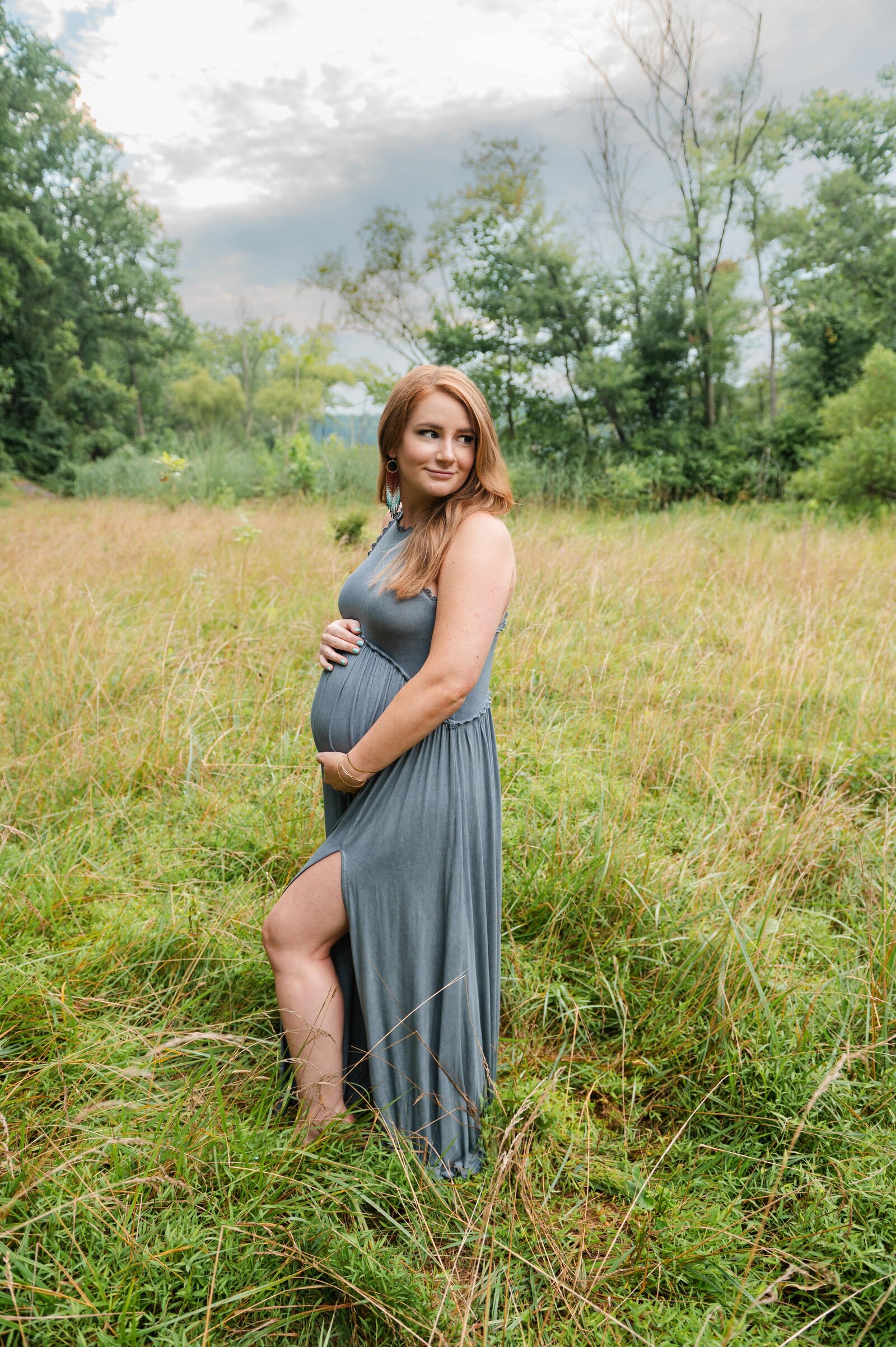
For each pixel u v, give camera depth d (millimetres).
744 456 15508
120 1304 1423
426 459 1694
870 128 19109
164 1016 2221
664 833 3131
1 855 2895
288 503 15844
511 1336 1470
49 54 33844
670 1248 1615
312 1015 1799
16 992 2107
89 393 33656
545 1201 1732
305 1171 1729
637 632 5422
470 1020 1827
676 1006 2270
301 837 3035
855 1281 1565
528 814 3133
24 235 28109
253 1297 1496
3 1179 1635
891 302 17828
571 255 16250
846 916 2762
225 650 4719
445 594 1652
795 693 4230
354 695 1803
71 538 9312
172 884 2793
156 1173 1649
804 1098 1919
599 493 14391
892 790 3404
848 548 7992
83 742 3639
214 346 56906
